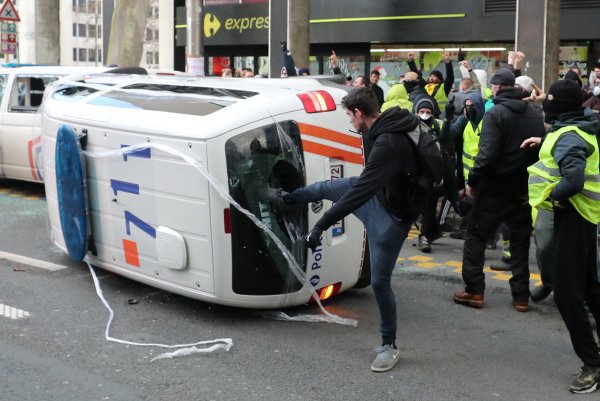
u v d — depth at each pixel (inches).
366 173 171.5
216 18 776.9
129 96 238.1
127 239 228.4
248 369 183.0
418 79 393.7
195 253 207.0
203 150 197.5
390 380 176.9
